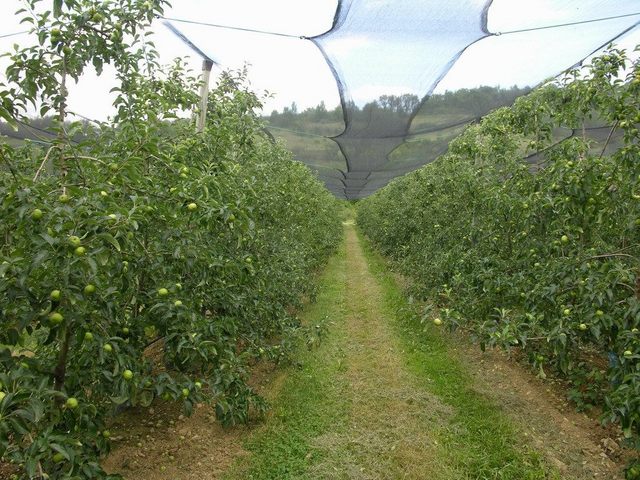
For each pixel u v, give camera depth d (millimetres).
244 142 4395
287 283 5746
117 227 1863
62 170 2445
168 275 2844
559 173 3465
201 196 2529
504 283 4043
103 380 2402
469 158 5699
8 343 1935
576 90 3697
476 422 3689
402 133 6430
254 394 3512
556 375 4430
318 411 3867
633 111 3094
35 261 1630
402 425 3639
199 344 2678
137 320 2723
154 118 2502
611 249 3484
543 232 3984
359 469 3088
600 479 3021
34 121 5602
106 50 2660
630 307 2828
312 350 5254
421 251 7254
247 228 2705
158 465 3076
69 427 2168
